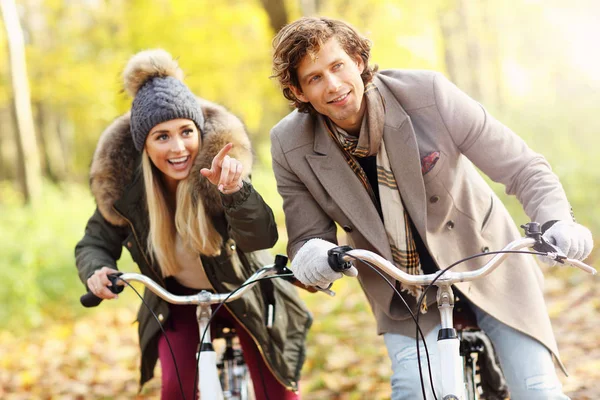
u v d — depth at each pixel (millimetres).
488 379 4289
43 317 12375
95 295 3982
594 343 7582
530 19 23703
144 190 4359
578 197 12094
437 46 19688
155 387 8414
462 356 3984
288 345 4695
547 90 24969
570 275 10031
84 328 11469
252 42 19625
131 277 3830
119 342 10547
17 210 17672
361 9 14609
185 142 4191
